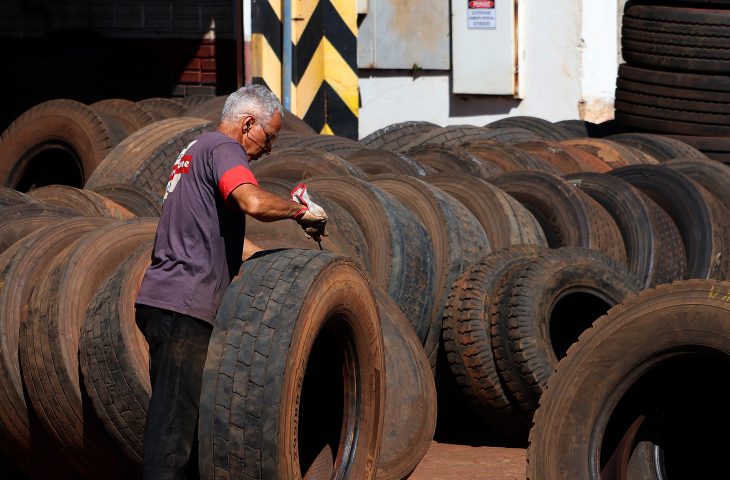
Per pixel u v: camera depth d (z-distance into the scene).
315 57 26.19
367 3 33.53
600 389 11.26
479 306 14.80
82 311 11.70
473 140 21.83
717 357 10.61
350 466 11.45
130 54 31.39
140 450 10.97
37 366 11.49
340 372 11.70
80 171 21.14
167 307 10.23
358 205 15.75
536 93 31.52
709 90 24.75
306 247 13.46
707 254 18.31
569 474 11.26
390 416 13.02
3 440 12.10
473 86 32.25
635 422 11.39
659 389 11.29
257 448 9.87
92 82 30.45
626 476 11.41
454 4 32.19
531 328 14.28
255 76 26.30
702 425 11.48
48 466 12.09
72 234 12.77
